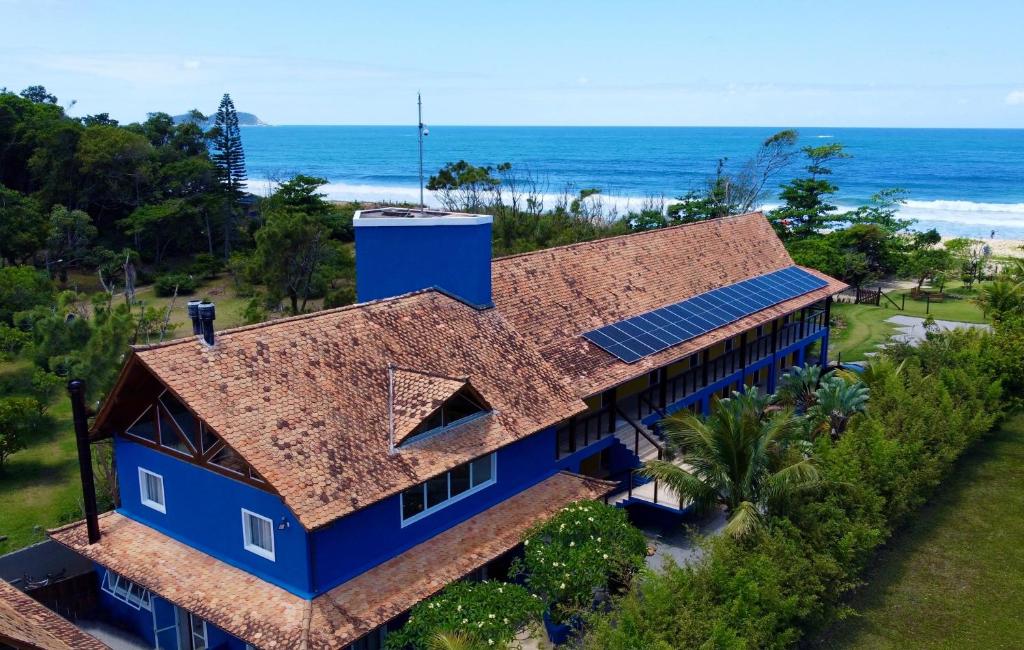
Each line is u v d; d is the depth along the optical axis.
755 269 41.75
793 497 23.09
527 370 25.64
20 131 93.00
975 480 33.31
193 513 21.02
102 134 88.25
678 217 80.19
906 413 30.34
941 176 180.25
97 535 22.05
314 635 17.41
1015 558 27.36
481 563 20.78
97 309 40.38
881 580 26.05
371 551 19.94
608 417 30.41
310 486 18.17
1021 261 56.41
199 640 21.72
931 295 67.88
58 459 37.47
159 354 19.09
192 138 112.06
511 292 29.81
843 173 185.62
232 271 80.56
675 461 29.03
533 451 24.78
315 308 65.62
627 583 20.72
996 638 23.09
